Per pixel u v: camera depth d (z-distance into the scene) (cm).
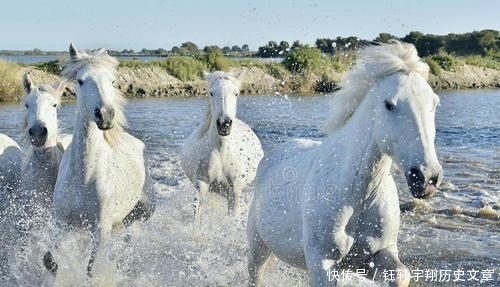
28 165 623
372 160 358
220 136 756
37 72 2844
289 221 410
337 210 367
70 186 550
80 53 542
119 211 598
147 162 675
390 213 371
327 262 371
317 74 3397
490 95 3375
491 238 685
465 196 891
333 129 399
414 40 4528
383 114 341
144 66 3359
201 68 3466
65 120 1745
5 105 2383
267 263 489
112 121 516
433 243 668
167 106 2498
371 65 355
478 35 5428
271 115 2105
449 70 4253
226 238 727
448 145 1448
